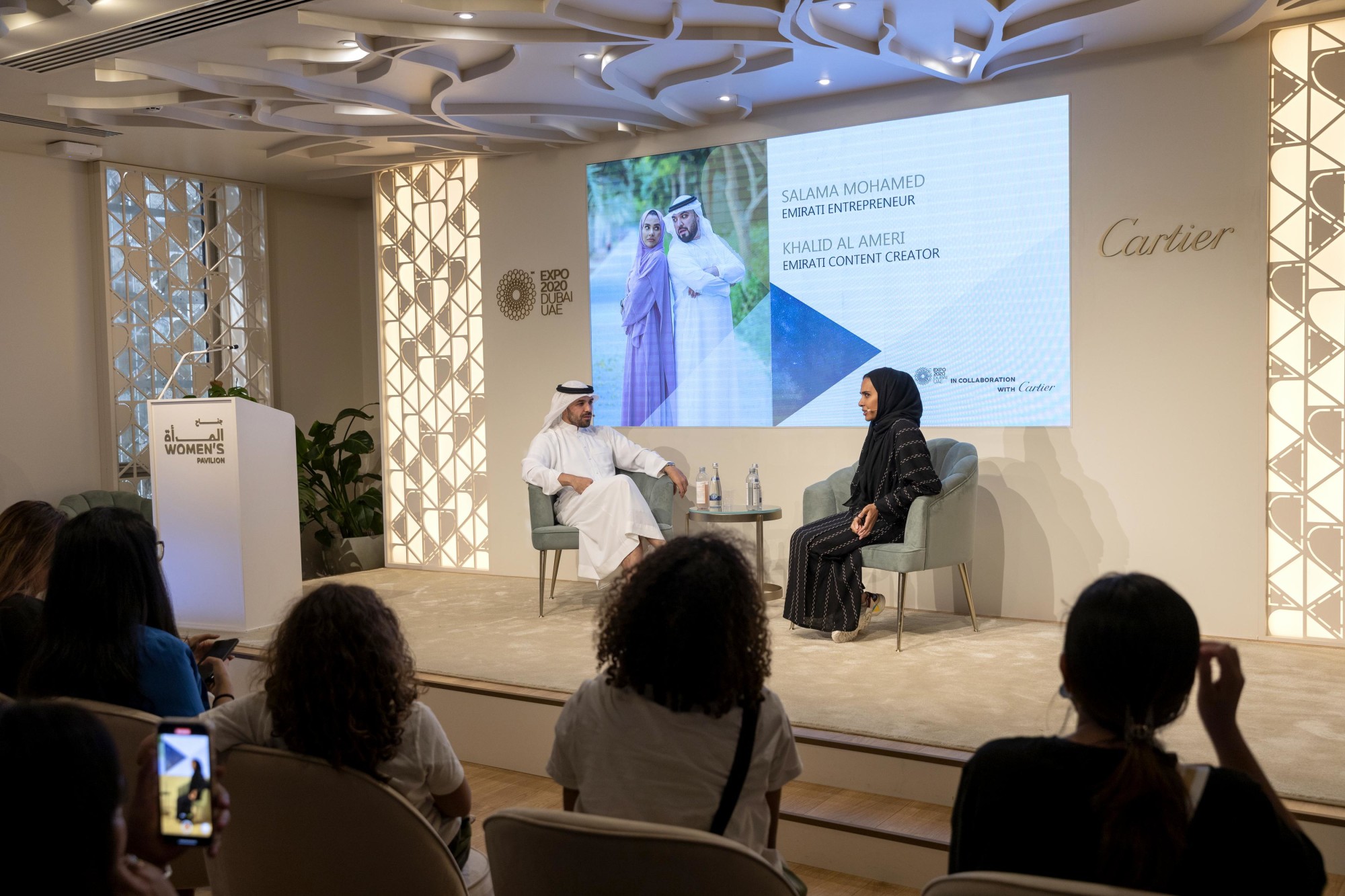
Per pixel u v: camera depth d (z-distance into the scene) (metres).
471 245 6.44
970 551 4.52
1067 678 1.29
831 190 5.25
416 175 6.64
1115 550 4.66
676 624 1.54
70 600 2.01
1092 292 4.67
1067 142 4.68
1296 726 3.18
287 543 5.10
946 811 2.96
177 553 4.99
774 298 5.43
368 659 1.64
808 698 3.57
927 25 4.25
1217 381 4.43
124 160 6.43
